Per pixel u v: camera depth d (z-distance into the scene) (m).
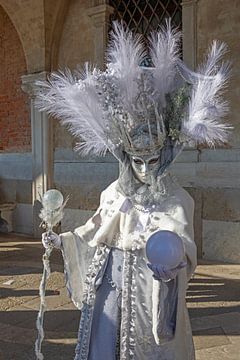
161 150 1.98
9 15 8.33
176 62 2.04
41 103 2.17
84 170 8.02
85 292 2.09
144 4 7.33
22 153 8.97
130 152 1.97
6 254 7.04
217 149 6.45
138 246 1.93
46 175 8.49
